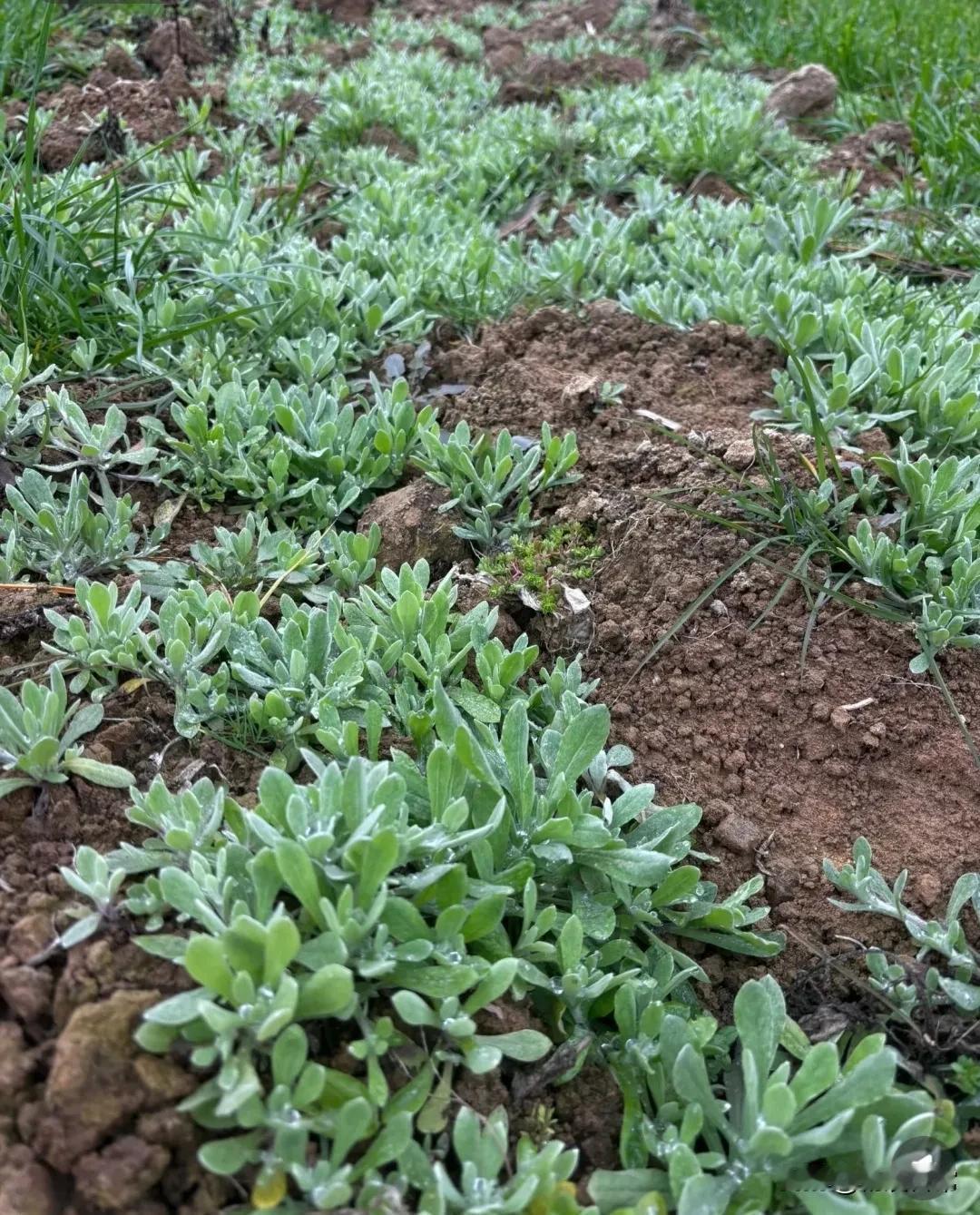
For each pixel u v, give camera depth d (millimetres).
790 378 680
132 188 761
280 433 620
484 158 962
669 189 921
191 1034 349
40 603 507
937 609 529
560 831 414
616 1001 396
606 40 1339
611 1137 389
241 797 442
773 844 475
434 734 470
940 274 855
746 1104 372
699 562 557
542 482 601
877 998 428
